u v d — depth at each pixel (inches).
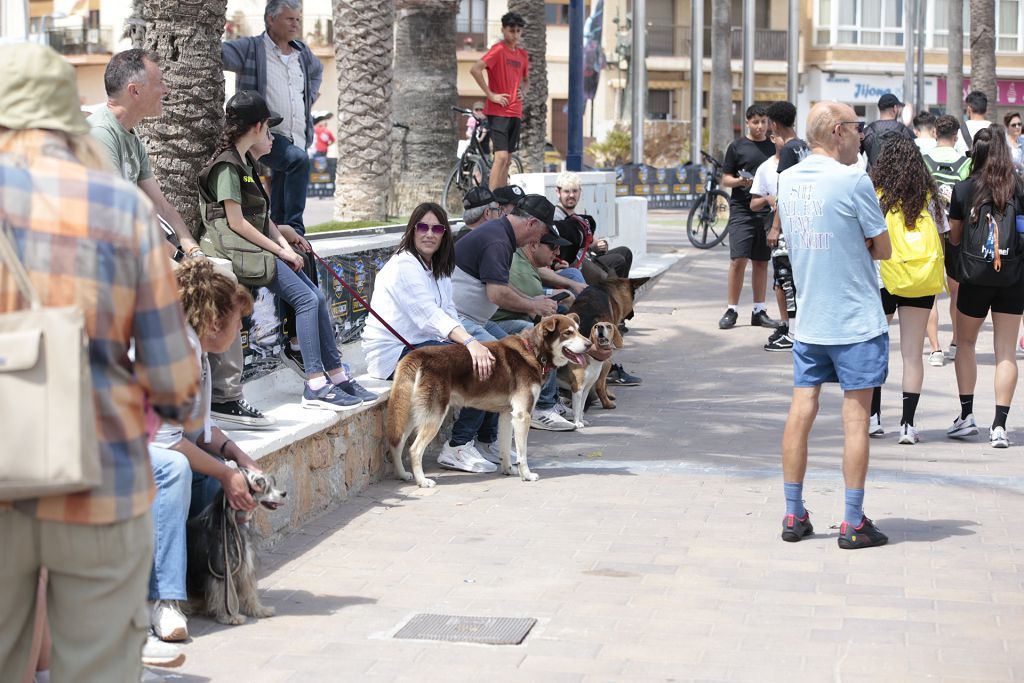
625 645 217.8
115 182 130.9
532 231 386.6
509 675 203.8
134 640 137.5
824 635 221.9
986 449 376.8
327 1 2068.2
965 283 374.3
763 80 2477.9
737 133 2454.5
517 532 291.1
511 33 634.8
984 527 292.7
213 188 304.2
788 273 539.8
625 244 768.9
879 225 263.6
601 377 438.6
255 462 261.3
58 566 131.2
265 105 308.0
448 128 711.1
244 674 204.4
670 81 2369.6
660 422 418.9
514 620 230.2
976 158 368.8
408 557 271.9
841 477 341.7
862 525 276.8
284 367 350.3
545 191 616.4
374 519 303.4
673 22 2379.4
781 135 557.6
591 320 415.2
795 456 279.1
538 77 828.6
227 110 306.3
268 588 250.7
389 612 236.1
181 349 134.3
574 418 410.9
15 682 139.5
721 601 241.4
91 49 2071.9
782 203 272.8
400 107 705.6
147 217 131.7
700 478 342.3
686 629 225.6
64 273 127.5
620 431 405.7
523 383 340.5
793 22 2020.2
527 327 401.1
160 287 132.3
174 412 137.3
